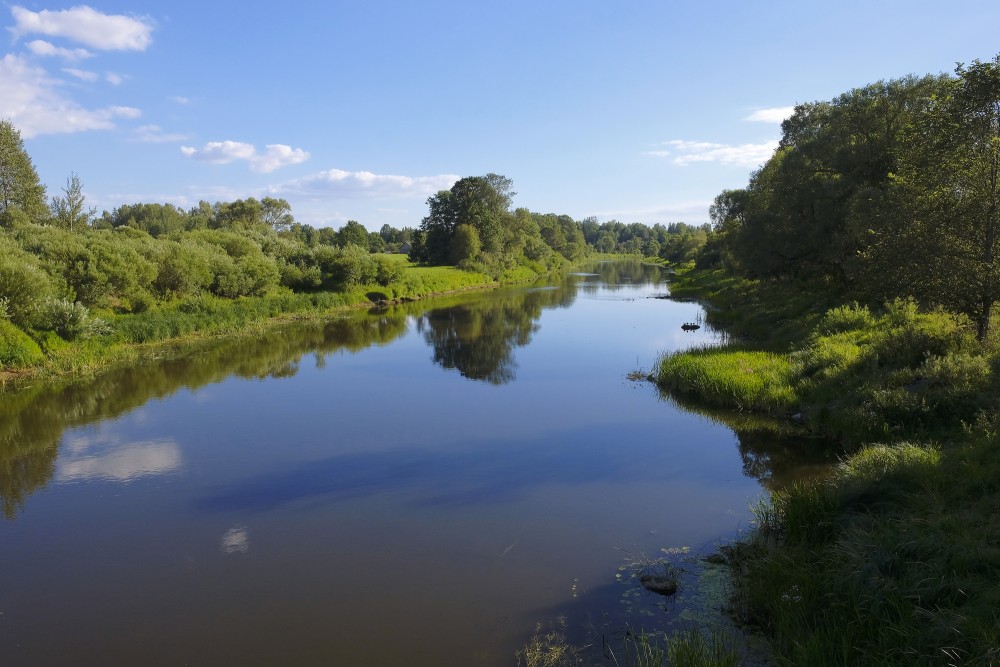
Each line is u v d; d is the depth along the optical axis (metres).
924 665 5.57
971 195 14.95
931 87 25.39
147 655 7.32
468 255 78.88
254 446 15.30
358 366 25.52
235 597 8.58
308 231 133.38
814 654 6.08
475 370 24.45
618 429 16.17
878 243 17.67
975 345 14.98
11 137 47.59
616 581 8.66
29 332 24.34
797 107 37.16
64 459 14.41
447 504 11.66
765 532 9.52
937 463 9.63
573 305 49.53
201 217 96.12
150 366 25.12
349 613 8.10
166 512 11.52
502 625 7.70
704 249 85.31
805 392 16.75
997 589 6.05
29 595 8.73
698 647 6.65
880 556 7.18
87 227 50.66
